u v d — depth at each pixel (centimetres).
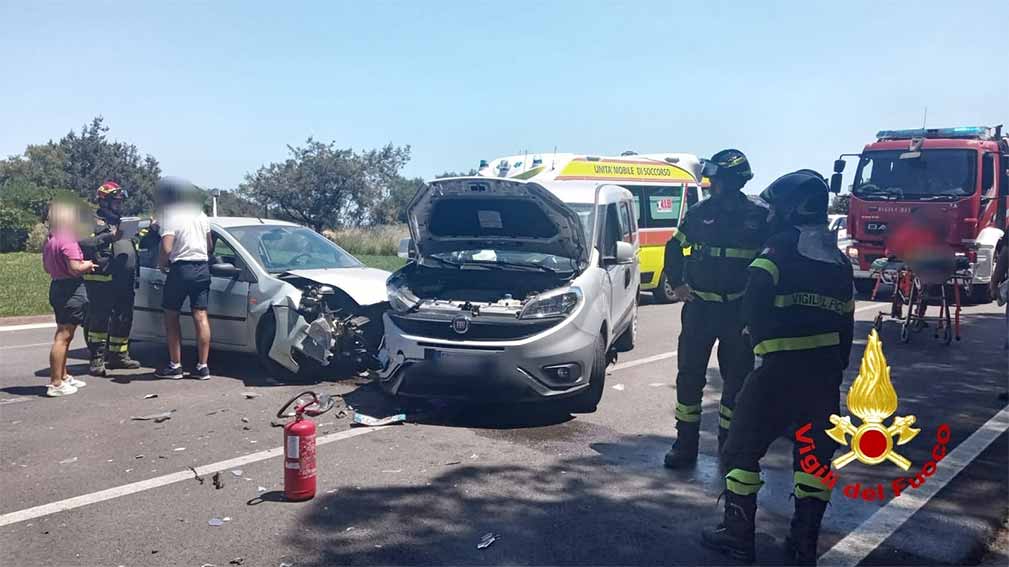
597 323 729
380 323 855
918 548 461
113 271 873
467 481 561
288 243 938
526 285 769
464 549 455
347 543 461
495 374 675
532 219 768
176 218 835
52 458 601
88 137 4422
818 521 430
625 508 516
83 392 800
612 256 887
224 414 721
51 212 774
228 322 870
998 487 553
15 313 1399
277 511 505
